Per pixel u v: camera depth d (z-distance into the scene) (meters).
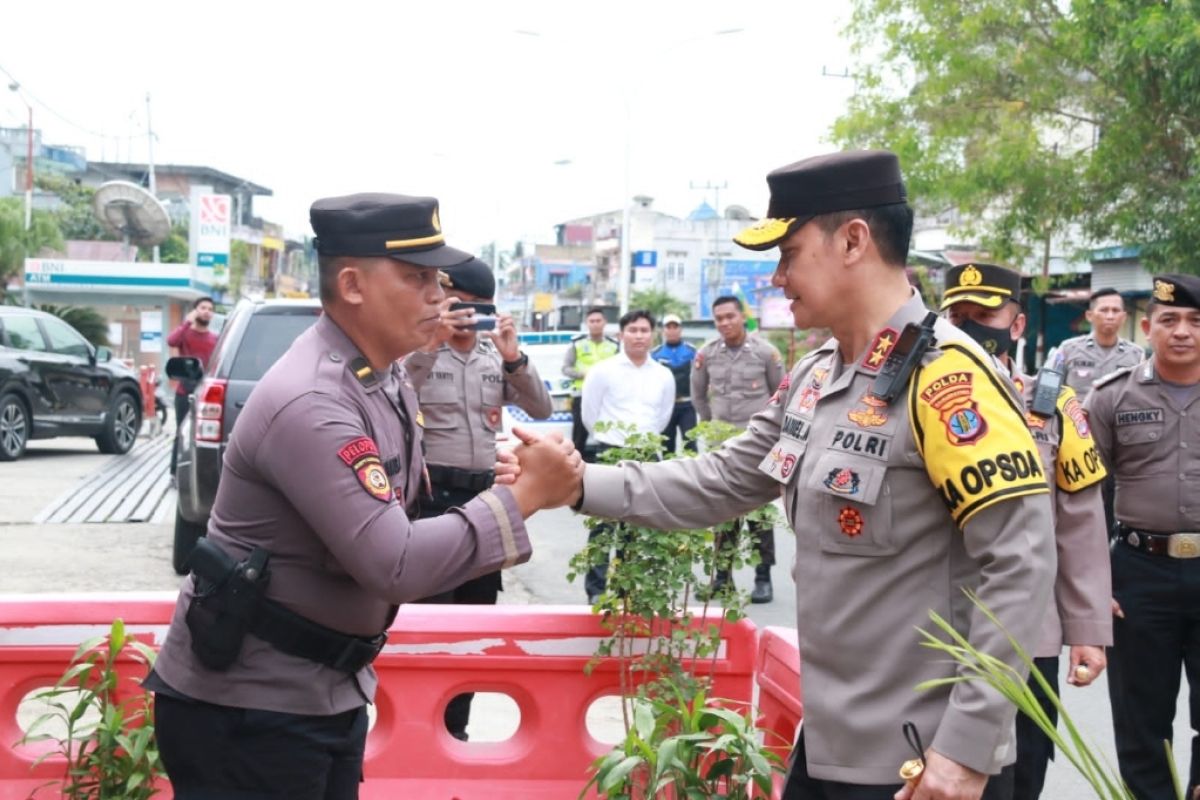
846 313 2.62
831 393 2.64
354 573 2.51
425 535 2.54
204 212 41.25
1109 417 4.62
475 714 5.75
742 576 9.47
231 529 2.63
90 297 33.56
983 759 2.35
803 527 2.65
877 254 2.59
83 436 16.00
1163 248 15.32
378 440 2.66
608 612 3.96
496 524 2.63
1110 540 4.73
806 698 2.65
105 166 59.34
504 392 5.63
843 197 2.57
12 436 14.86
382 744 4.02
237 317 7.92
